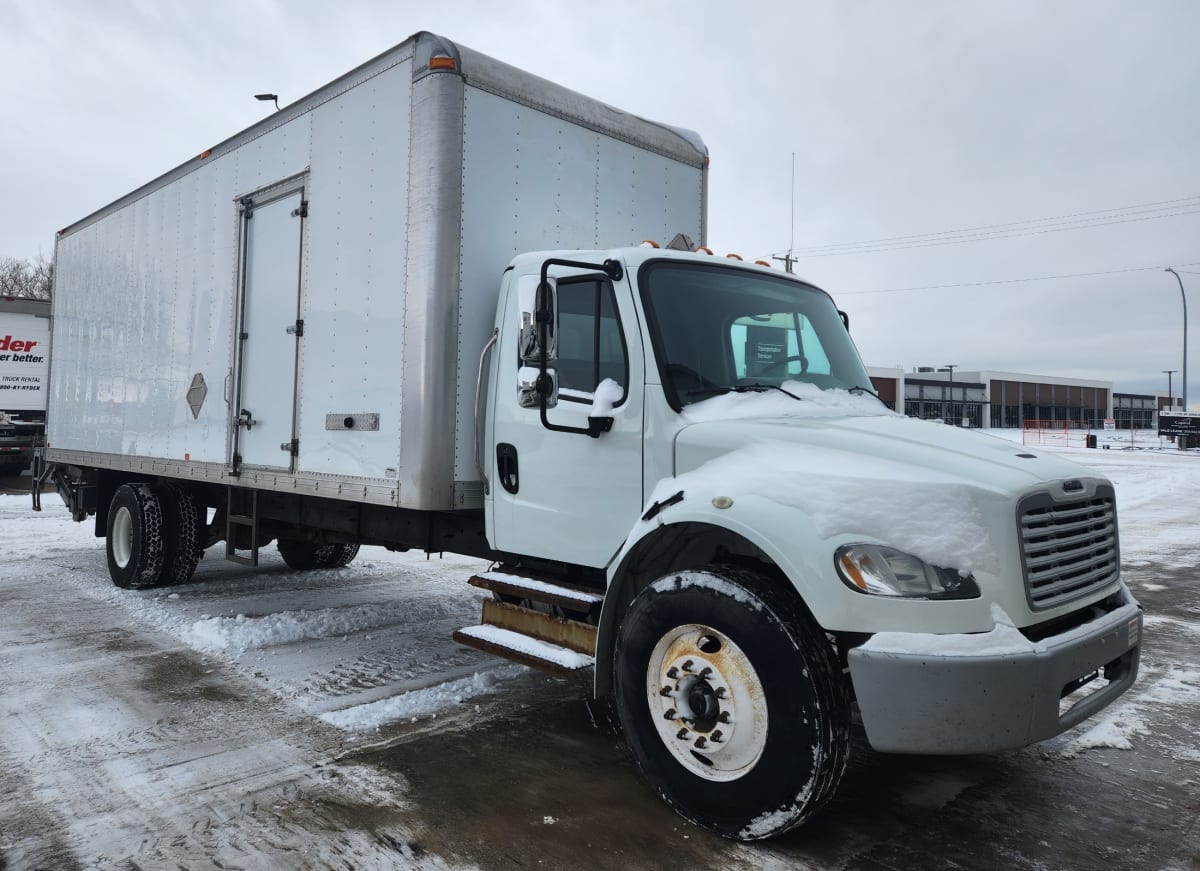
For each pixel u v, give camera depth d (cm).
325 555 898
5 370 1834
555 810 341
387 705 466
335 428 516
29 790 356
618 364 387
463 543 501
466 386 453
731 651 309
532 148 488
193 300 689
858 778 380
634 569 372
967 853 309
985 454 329
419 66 459
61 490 952
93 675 520
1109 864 302
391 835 317
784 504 305
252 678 518
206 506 797
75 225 920
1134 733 439
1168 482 2184
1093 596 334
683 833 322
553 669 378
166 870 291
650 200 563
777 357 425
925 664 272
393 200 476
